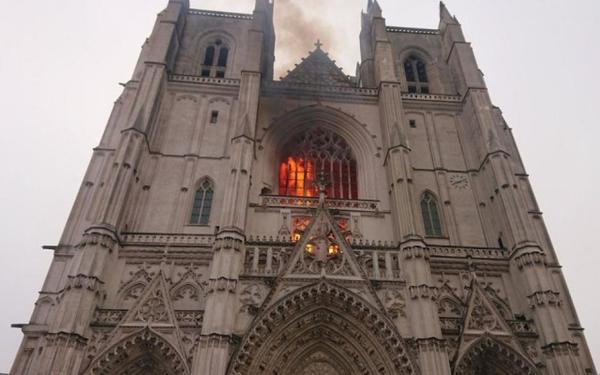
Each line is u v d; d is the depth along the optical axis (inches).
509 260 1512.1
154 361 1272.1
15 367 1222.3
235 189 1494.8
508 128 2037.4
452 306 1448.1
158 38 2018.9
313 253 1453.0
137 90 1792.6
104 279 1339.8
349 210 1663.4
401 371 1224.8
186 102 1937.7
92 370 1170.6
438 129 1995.6
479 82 2018.9
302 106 1972.2
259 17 2159.2
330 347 1373.0
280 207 1656.0
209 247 1475.1
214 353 1155.9
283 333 1318.9
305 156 1945.1
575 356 1226.6
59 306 1247.5
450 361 1258.0
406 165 1635.1
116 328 1241.4
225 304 1246.9
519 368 1275.8
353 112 1993.1
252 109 1740.9
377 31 2192.4
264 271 1402.6
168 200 1643.7
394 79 1957.4
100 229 1375.5
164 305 1315.2
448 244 1636.3
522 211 1534.2
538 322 1321.4
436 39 2453.2
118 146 1588.3
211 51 2258.9
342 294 1346.0
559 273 1553.9
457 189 1795.0
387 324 1280.8
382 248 1487.5
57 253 1455.5
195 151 1779.0
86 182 1638.8
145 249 1456.7
